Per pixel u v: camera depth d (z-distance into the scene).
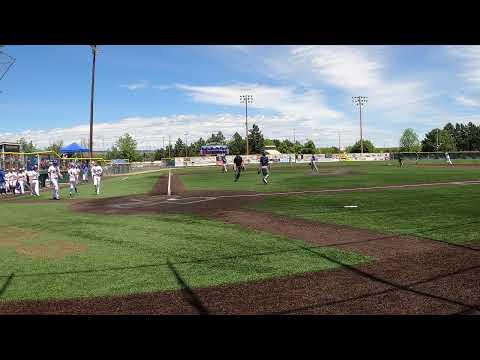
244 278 6.91
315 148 123.75
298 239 9.80
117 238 10.40
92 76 46.78
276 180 30.75
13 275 7.29
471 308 5.43
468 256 7.99
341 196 18.61
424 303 5.64
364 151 119.62
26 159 33.12
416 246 8.88
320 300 5.83
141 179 39.56
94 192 25.84
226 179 34.19
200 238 10.16
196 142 138.75
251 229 11.17
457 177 30.11
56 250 9.20
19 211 16.48
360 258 8.03
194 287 6.50
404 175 33.44
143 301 5.93
